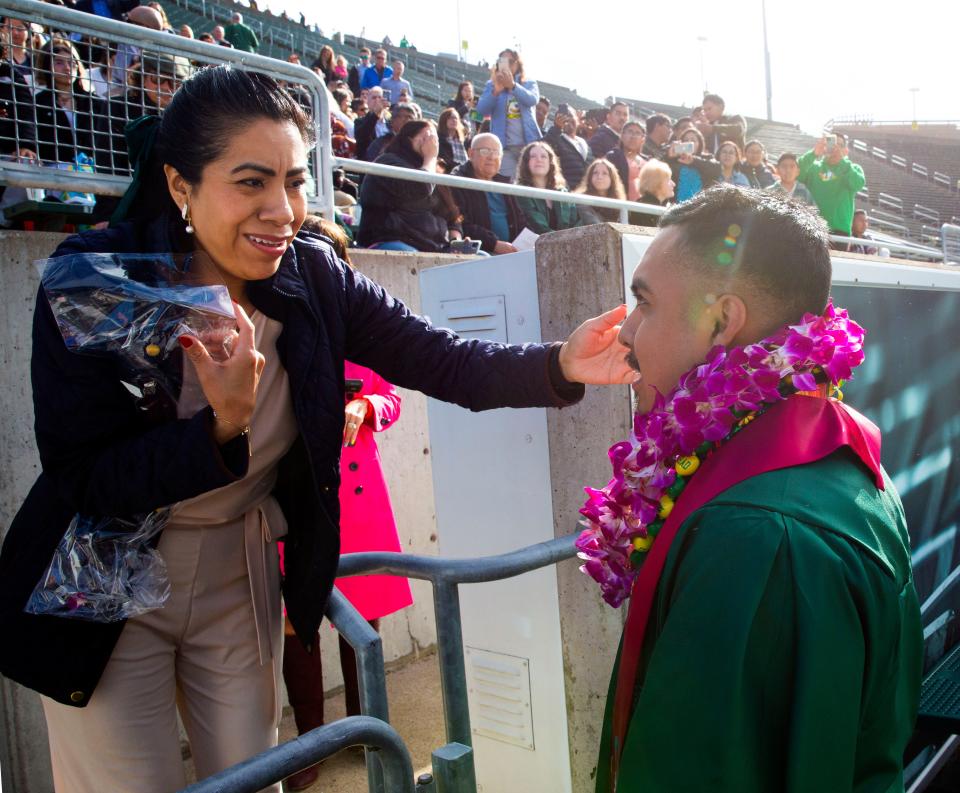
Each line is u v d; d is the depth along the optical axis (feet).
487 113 24.21
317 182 11.30
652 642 3.12
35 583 4.22
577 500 6.52
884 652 2.85
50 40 9.19
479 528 7.22
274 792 4.76
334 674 10.98
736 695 2.61
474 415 7.12
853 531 2.82
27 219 9.46
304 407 4.48
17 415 8.35
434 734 9.86
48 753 8.39
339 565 4.95
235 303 4.06
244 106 3.92
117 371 3.94
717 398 3.14
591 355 4.97
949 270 9.60
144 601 4.24
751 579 2.66
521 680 7.04
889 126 111.75
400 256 11.85
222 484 3.82
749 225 3.23
